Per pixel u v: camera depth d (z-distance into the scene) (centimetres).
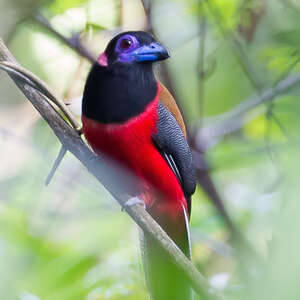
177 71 1268
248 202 1097
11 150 1092
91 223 1086
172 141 795
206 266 999
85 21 1013
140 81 755
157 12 1101
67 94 985
